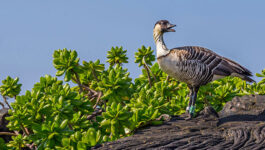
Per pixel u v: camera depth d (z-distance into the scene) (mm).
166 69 20812
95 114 23609
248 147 15953
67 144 15516
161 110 21125
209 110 20828
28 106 18750
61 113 18453
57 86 21109
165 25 21125
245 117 20812
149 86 28797
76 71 23250
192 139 16516
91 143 15500
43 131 16281
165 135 17125
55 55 23734
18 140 20062
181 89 25812
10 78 25391
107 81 20766
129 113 17734
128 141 16000
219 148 15672
